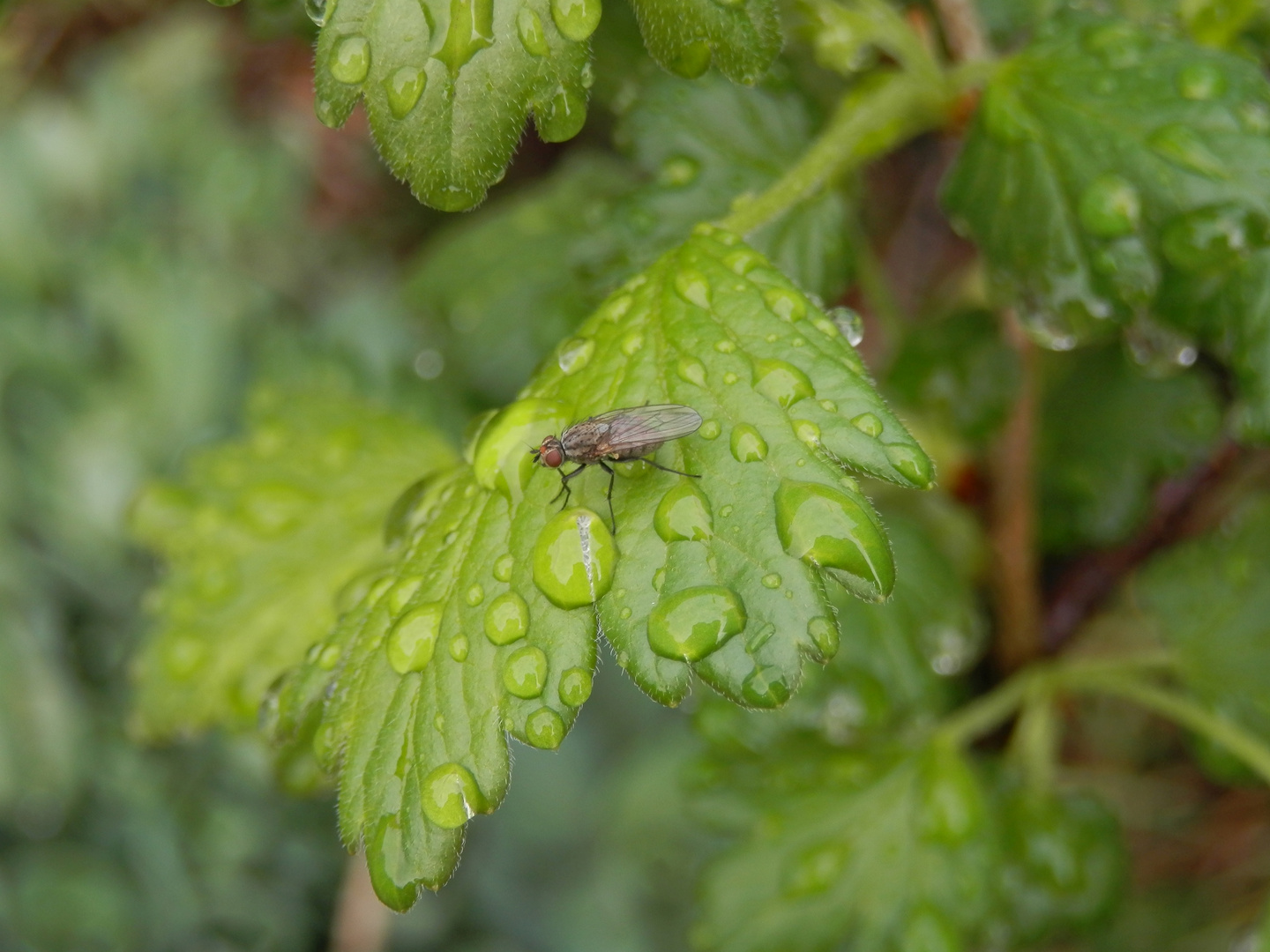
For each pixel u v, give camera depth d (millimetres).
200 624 168
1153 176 147
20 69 310
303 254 316
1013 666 178
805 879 169
